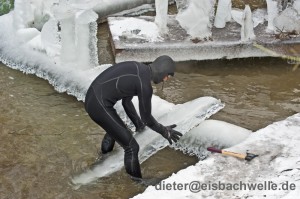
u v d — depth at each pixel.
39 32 7.59
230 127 5.56
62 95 6.69
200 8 7.06
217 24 7.66
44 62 7.07
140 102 4.73
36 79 7.04
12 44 7.50
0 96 6.64
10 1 8.78
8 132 5.94
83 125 6.11
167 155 5.59
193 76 7.12
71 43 6.73
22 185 5.16
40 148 5.70
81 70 6.80
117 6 8.66
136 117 5.49
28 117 6.23
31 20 7.76
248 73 7.20
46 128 6.04
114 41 7.26
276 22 7.34
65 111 6.37
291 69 7.32
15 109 6.39
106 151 5.54
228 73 7.20
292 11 7.27
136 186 5.14
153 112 5.91
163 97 6.67
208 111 5.79
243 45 7.31
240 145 5.01
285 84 7.00
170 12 8.88
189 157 5.55
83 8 6.49
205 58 7.34
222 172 4.62
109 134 5.00
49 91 6.78
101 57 7.59
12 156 5.56
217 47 7.27
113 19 7.87
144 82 4.69
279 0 7.68
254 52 7.38
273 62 7.45
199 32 7.22
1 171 5.34
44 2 7.83
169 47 7.16
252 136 5.16
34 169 5.39
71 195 5.04
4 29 7.83
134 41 7.27
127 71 4.78
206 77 7.11
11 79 7.04
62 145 5.75
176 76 7.10
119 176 5.28
